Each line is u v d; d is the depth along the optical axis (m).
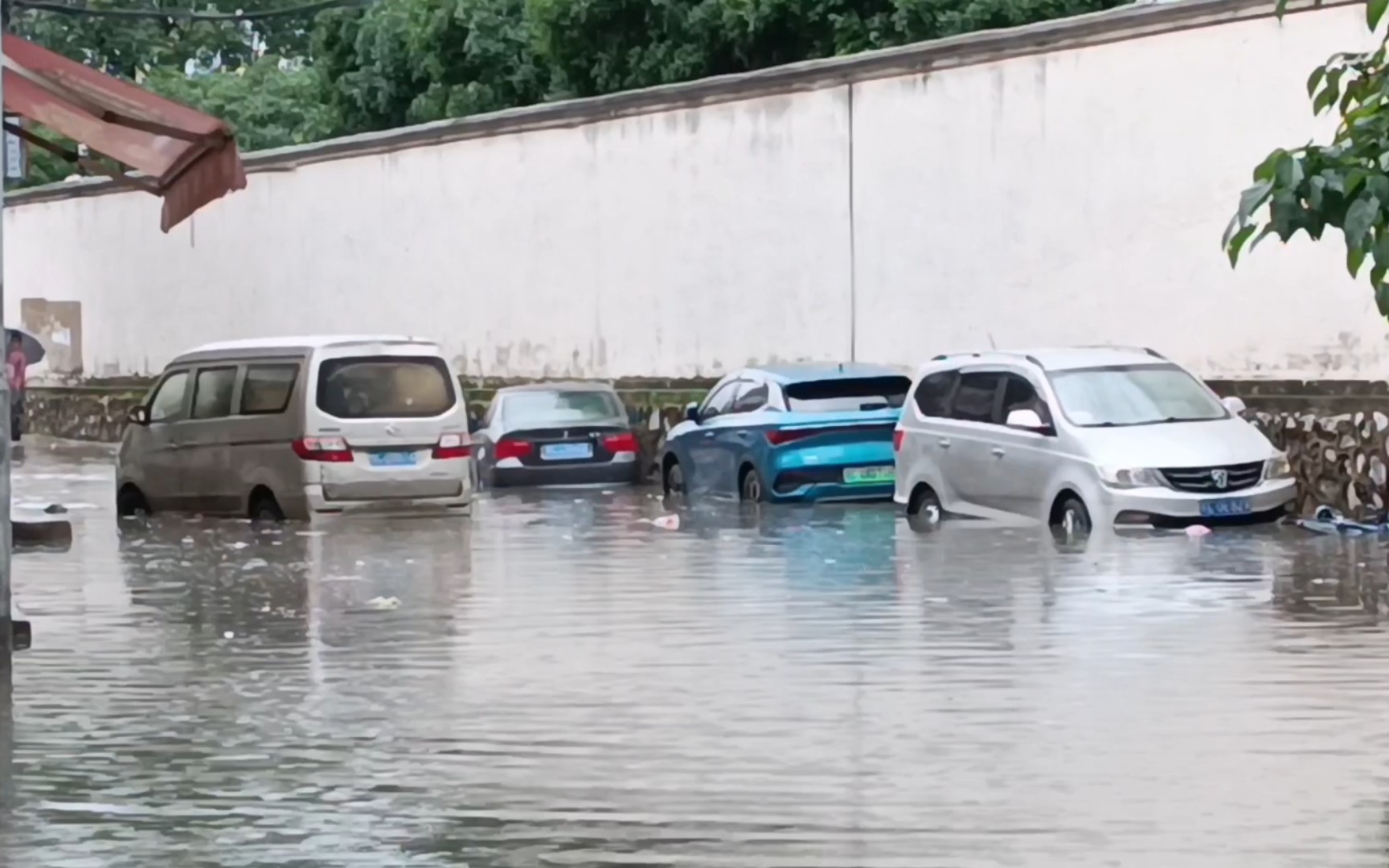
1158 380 24.41
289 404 26.86
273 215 46.78
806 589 19.03
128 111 17.30
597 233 38.12
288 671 14.65
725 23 45.81
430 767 11.34
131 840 9.77
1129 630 15.98
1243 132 26.77
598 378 38.28
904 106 31.86
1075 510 23.38
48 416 55.94
